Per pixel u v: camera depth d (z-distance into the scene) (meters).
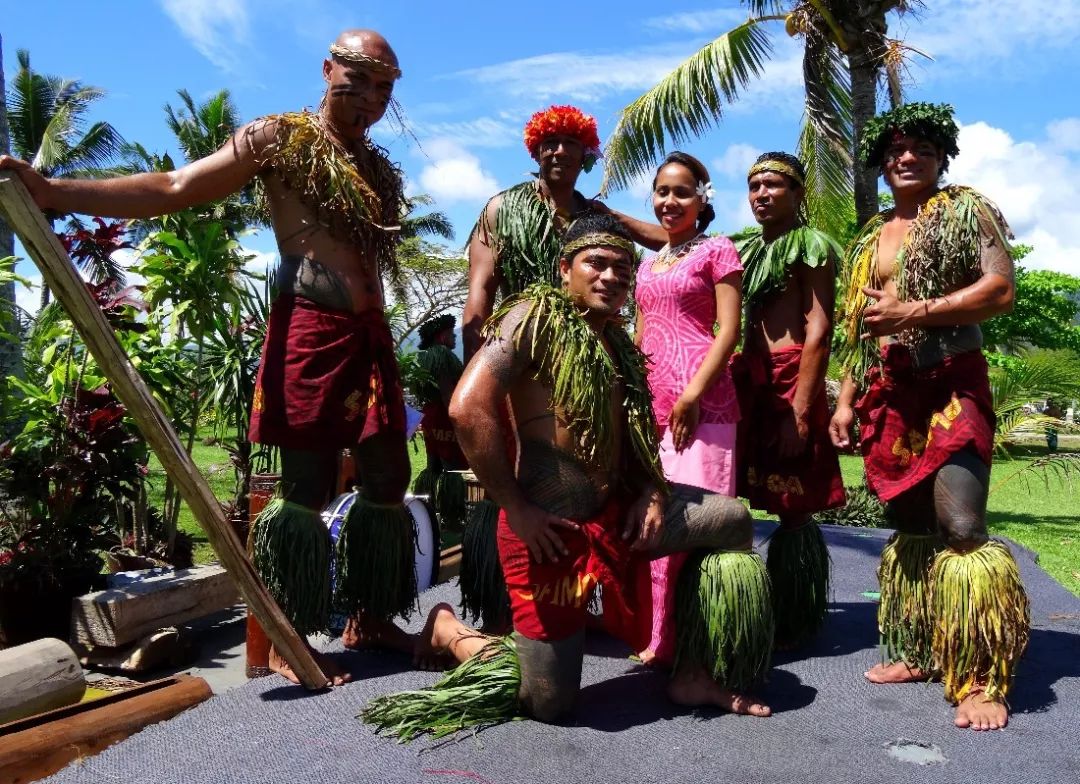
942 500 2.95
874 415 3.17
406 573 3.42
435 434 6.98
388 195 3.35
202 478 2.74
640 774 2.40
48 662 3.04
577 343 2.53
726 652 2.74
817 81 10.99
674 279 3.36
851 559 5.43
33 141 28.56
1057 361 9.46
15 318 5.52
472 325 3.57
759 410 3.58
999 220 2.91
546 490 2.59
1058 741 2.64
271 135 2.99
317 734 2.67
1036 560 5.60
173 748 2.59
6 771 2.46
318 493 3.10
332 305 3.06
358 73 3.08
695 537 2.72
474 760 2.47
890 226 3.23
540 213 3.48
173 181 2.89
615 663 3.33
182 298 5.31
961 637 2.84
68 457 4.36
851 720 2.79
